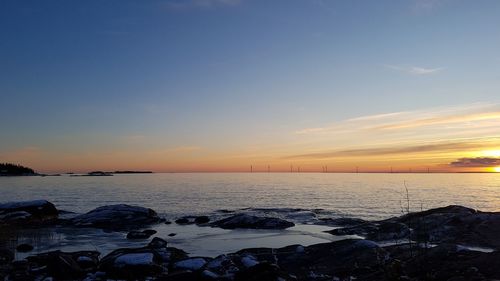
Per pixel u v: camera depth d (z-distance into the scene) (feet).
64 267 71.31
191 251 96.68
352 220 142.41
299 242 107.34
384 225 109.81
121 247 102.83
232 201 254.27
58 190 365.40
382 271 60.85
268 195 308.19
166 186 457.68
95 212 148.66
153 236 120.16
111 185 478.59
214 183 556.51
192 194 317.01
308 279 64.39
